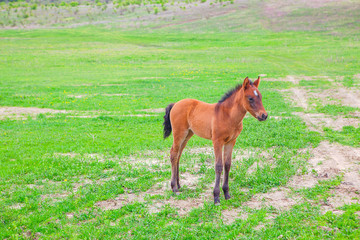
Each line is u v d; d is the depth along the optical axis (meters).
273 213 6.66
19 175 9.23
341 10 67.75
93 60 40.38
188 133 8.12
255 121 14.49
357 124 13.45
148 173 9.09
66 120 16.05
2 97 21.55
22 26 89.69
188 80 27.16
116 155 10.84
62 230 6.18
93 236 5.93
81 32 72.00
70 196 7.66
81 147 11.67
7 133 13.84
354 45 43.16
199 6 98.25
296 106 17.38
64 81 28.19
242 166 9.29
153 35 66.25
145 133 13.63
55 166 9.79
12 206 7.34
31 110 18.59
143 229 6.09
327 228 5.95
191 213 6.69
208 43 54.69
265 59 37.91
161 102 19.70
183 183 8.46
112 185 8.24
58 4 139.00
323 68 30.77
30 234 6.18
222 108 7.12
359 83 23.03
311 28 58.94
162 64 37.38
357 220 6.11
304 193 7.43
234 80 26.39
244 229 5.96
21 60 39.88
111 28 79.19
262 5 85.31
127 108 18.47
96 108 18.62
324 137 11.82
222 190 7.90
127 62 39.22
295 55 39.62
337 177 8.24
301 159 9.67
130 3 124.19
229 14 80.62
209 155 10.41
